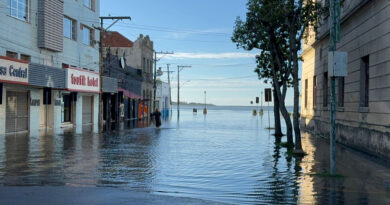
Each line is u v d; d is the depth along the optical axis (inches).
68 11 1129.4
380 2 557.3
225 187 350.0
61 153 561.6
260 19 625.6
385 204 288.2
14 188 319.9
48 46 989.2
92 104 1354.6
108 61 1475.1
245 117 2306.8
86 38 1295.5
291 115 2591.0
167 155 559.2
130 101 1825.8
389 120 522.0
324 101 920.9
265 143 743.7
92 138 807.1
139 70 1984.5
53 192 305.6
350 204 288.5
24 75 864.9
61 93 1116.5
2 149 600.1
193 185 358.0
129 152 587.8
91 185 347.3
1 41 831.1
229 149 639.8
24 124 960.9
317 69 993.5
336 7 391.5
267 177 396.2
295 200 301.4
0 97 811.4
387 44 530.9
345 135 725.3
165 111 2164.1
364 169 440.8
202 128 1206.9
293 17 589.9
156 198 291.9
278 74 805.2
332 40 388.5
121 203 273.7
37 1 970.7
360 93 651.5
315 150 630.5
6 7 850.1
